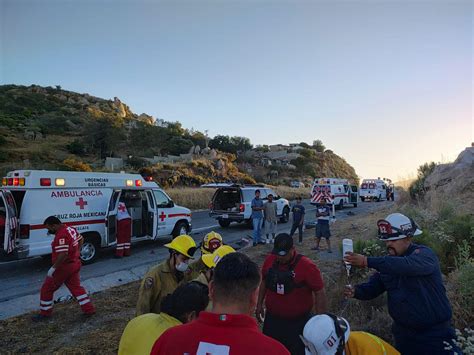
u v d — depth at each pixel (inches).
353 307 197.5
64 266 233.6
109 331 214.1
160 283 134.7
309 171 3718.0
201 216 866.1
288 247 136.8
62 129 2719.0
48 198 359.3
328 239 420.5
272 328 140.8
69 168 1665.8
